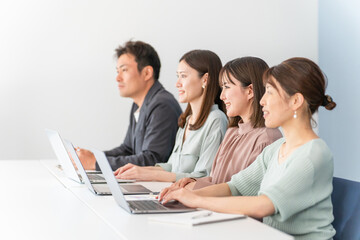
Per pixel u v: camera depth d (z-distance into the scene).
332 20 5.17
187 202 1.71
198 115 2.70
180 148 2.80
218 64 2.72
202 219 1.50
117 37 4.82
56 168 3.04
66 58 4.72
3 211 1.74
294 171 1.61
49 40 4.68
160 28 4.93
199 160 2.65
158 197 1.91
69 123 4.75
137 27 4.87
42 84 4.68
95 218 1.60
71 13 4.71
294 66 1.69
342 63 5.07
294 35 5.30
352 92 4.95
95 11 4.77
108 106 4.84
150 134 3.21
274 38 5.25
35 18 4.64
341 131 5.05
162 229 1.42
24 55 4.63
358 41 4.87
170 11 4.95
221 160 2.35
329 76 5.21
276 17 5.25
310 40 5.34
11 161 3.48
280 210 1.59
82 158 2.99
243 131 2.28
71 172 2.48
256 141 2.20
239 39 5.16
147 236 1.35
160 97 3.31
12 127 4.62
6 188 2.26
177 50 4.98
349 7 4.97
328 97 1.71
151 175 2.52
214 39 5.08
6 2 4.57
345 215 1.74
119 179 2.51
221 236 1.34
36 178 2.60
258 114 2.22
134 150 3.53
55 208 1.78
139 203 1.79
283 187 1.60
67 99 4.74
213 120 2.65
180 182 2.21
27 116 4.65
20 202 1.91
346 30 5.01
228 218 1.52
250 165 2.01
